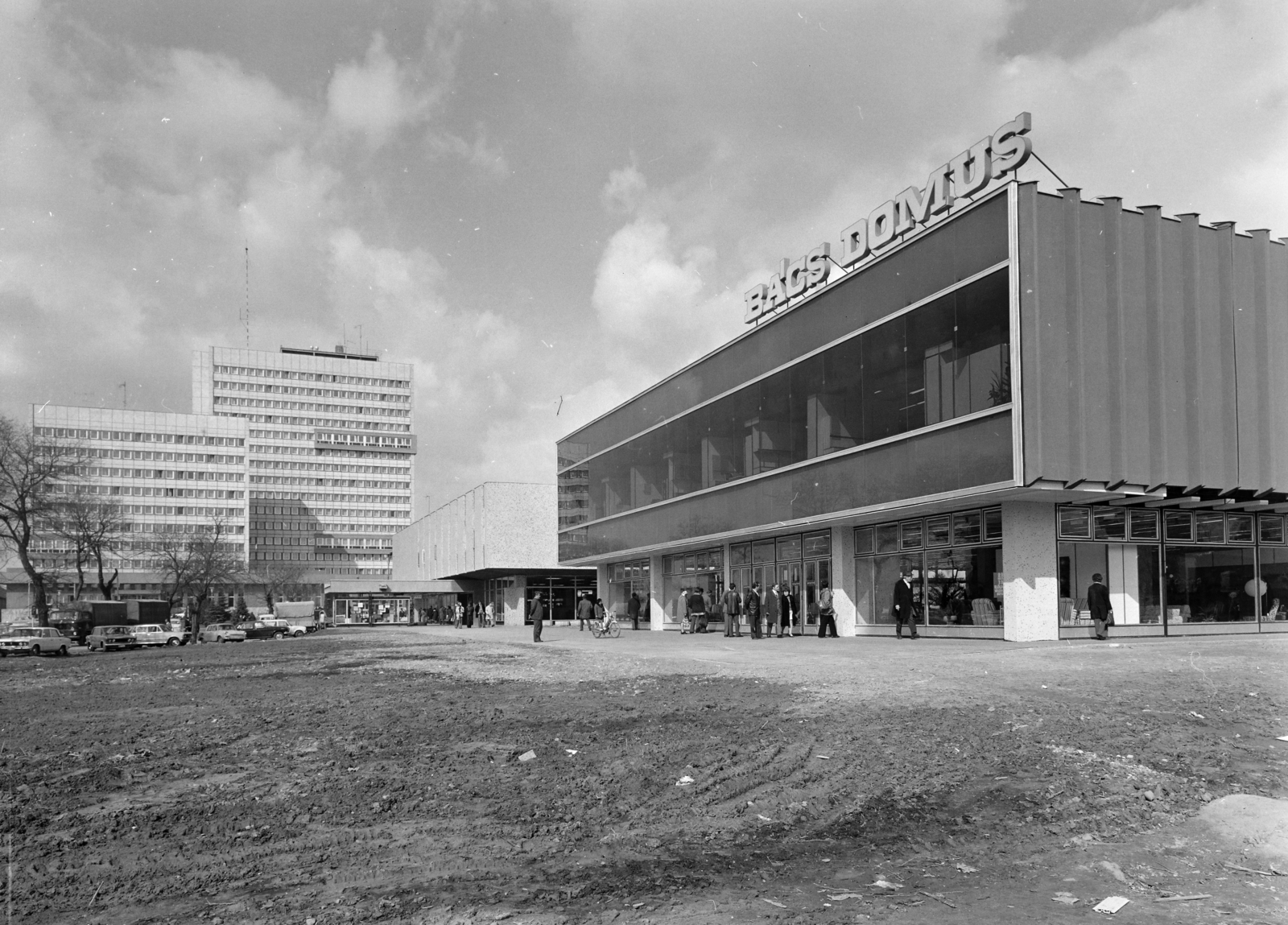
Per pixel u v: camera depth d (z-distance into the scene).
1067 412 21.34
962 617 24.84
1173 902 5.19
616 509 47.25
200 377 171.38
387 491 180.38
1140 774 8.05
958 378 22.97
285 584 118.38
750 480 33.38
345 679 19.58
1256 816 6.66
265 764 9.43
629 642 31.05
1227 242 23.72
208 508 141.00
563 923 4.91
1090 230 22.03
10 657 43.53
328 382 178.75
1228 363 23.42
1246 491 23.42
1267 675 14.25
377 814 7.28
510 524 65.19
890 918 4.97
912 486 24.58
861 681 15.05
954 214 23.22
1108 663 16.41
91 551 64.31
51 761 10.01
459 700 14.41
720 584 39.00
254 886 5.61
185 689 18.84
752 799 7.61
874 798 7.57
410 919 4.98
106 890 5.57
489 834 6.70
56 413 134.25
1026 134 21.81
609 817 7.13
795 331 30.66
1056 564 23.33
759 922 4.92
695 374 38.34
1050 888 5.47
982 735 9.88
